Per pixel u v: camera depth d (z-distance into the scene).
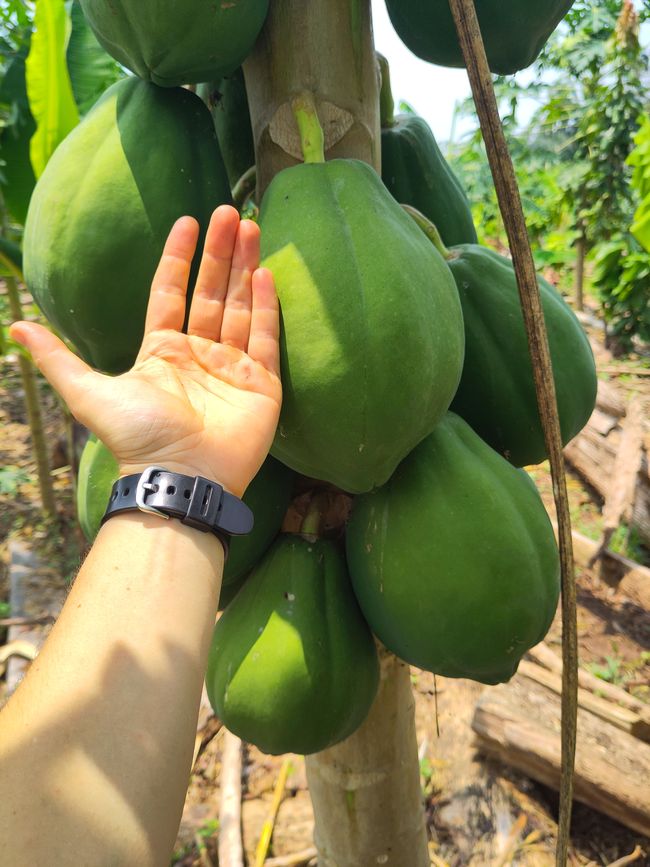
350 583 0.59
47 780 0.33
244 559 0.58
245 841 1.19
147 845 0.34
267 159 0.56
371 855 0.73
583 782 1.19
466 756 1.33
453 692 1.48
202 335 0.50
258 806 1.25
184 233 0.49
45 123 1.03
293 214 0.47
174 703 0.38
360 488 0.49
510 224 0.42
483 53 0.40
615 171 3.88
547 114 4.63
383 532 0.53
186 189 0.52
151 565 0.42
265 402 0.46
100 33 0.50
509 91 4.23
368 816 0.72
